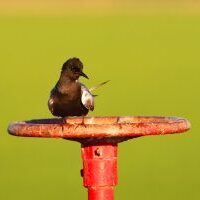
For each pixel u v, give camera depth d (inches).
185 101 1194.6
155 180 763.4
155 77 1485.0
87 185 299.3
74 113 369.4
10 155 906.1
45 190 714.8
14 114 1069.1
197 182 745.6
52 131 274.8
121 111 1079.6
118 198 673.0
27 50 1881.2
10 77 1475.1
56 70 1546.5
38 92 1290.6
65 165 841.5
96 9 2987.2
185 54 1820.9
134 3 3223.4
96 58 1722.4
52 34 2220.7
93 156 297.1
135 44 1994.3
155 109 1110.4
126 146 974.4
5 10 2925.7
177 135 1029.2
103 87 1360.7
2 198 676.1
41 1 3299.7
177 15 2684.5
